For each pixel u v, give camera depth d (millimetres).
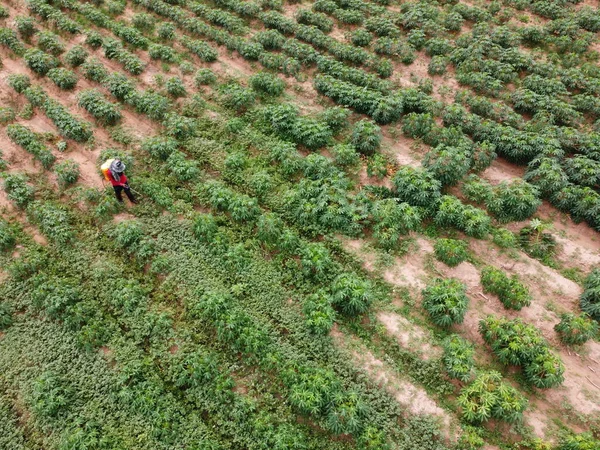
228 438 14609
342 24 30469
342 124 23562
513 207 19703
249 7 30391
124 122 24172
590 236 19891
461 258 18188
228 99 24969
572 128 22453
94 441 14047
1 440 14547
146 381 15461
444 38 28703
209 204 20453
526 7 30906
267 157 22375
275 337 16578
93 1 31484
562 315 16719
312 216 19578
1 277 18328
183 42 28281
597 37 28797
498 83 25109
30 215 20094
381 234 18797
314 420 14844
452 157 20344
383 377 15664
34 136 22781
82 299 17516
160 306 17438
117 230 19031
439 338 16625
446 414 14906
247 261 18453
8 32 27812
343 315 17203
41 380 15281
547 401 15289
